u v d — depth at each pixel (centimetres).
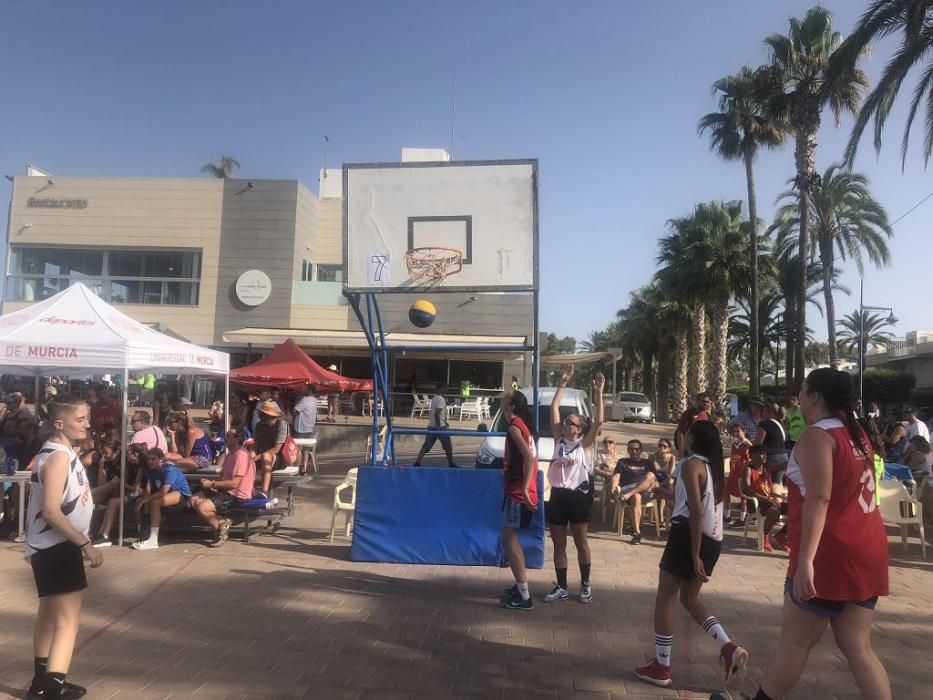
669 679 473
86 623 577
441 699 447
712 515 467
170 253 3188
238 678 473
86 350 881
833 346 3103
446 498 800
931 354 4134
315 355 2912
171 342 1057
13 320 972
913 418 1395
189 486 918
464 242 822
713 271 3092
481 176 822
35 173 3359
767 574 776
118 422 1234
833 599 345
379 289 829
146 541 843
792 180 3025
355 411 2727
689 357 4228
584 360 1622
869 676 341
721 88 3056
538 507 785
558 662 511
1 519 892
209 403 2852
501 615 617
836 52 1498
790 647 360
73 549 427
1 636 541
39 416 1371
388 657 516
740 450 949
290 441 1087
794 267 3791
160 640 542
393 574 748
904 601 682
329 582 712
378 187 834
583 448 661
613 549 897
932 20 1378
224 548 854
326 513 1096
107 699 438
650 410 3875
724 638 451
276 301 3131
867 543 347
